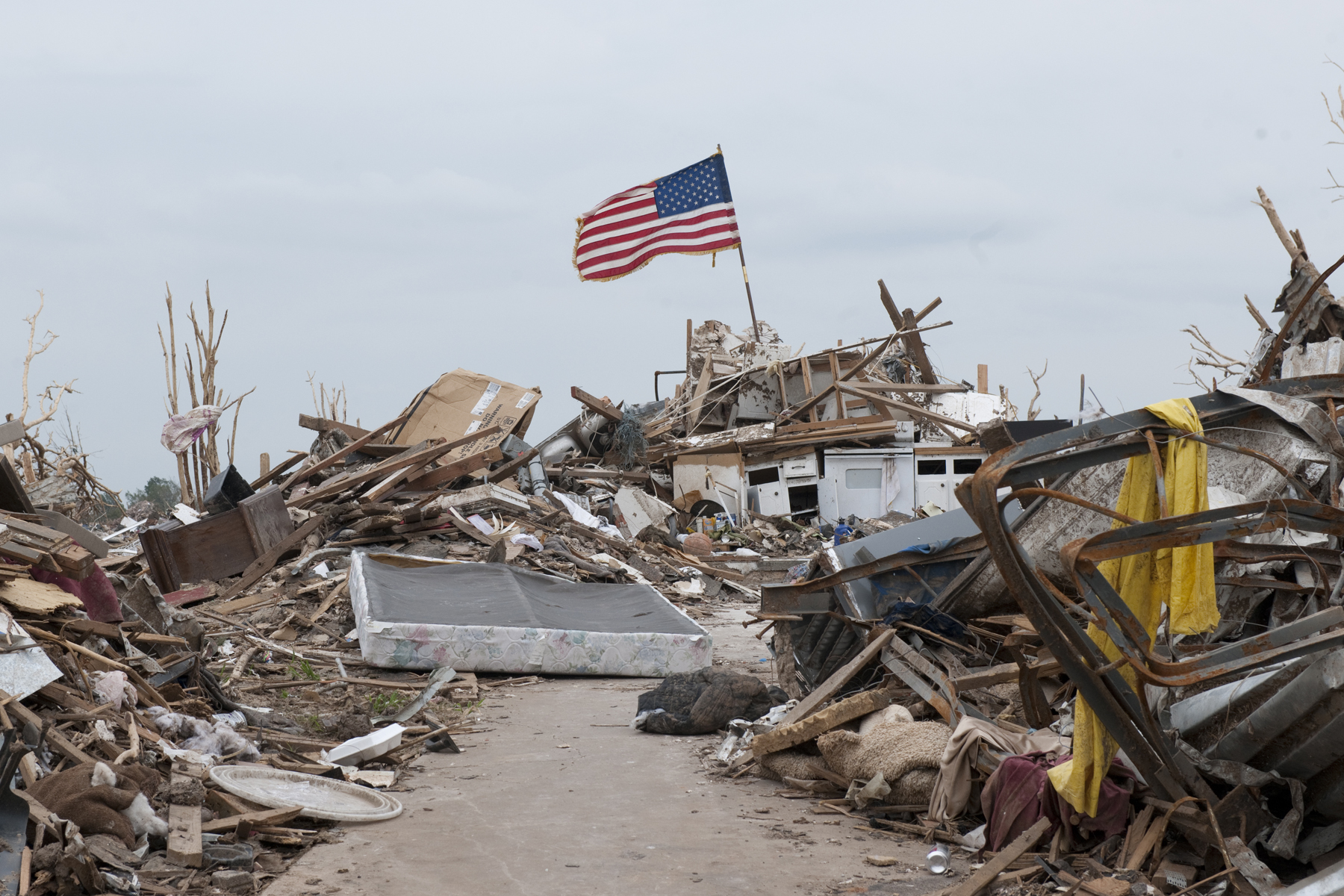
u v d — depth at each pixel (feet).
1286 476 19.01
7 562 25.85
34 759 18.90
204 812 19.92
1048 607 16.97
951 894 17.20
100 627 26.76
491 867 18.74
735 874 18.44
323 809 21.30
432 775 25.93
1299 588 21.03
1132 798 19.16
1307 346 27.48
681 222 89.61
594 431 109.09
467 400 84.23
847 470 98.53
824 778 24.17
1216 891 17.03
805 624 30.27
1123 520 16.80
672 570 72.43
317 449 80.84
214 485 58.70
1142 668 16.06
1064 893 17.04
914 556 28.68
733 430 102.37
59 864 15.79
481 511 66.64
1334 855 17.78
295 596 49.75
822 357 110.11
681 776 25.85
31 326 56.70
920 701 25.39
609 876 18.34
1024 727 23.88
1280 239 29.09
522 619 41.73
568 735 30.89
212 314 78.18
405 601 43.62
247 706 30.91
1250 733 18.29
